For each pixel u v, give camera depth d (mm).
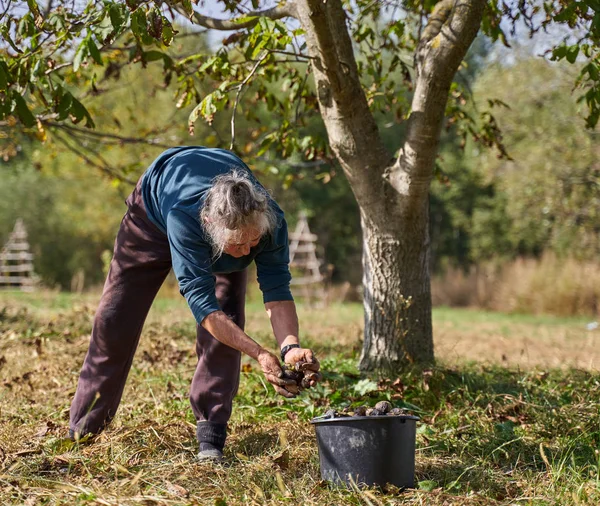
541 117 19672
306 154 6191
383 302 5648
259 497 3195
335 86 5137
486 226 29750
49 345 7430
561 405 4879
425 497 3242
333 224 31969
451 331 12836
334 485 3338
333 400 4996
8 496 3172
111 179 8734
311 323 12195
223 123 18750
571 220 20422
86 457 3650
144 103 16828
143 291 3875
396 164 5418
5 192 28312
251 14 5520
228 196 3086
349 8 6641
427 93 5020
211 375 3824
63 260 28359
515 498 3332
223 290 3955
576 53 4828
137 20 3971
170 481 3402
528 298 19297
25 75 4844
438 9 5449
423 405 4988
